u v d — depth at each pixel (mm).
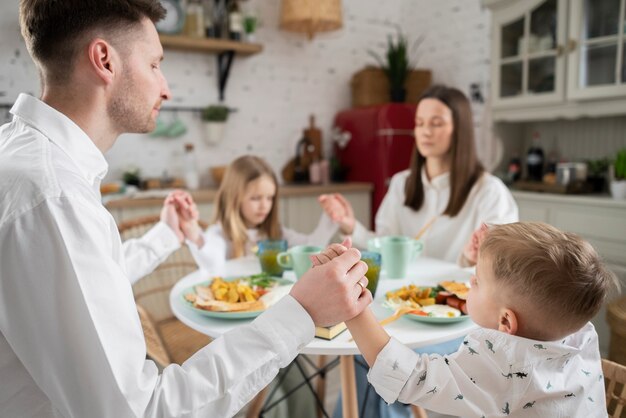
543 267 748
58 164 646
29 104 712
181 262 2070
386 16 3781
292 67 3447
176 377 630
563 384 766
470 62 3277
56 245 580
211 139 3082
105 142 775
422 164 1859
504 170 2885
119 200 2408
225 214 1787
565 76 2346
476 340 787
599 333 2043
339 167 3418
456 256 1756
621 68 2131
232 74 3225
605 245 2180
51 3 682
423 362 791
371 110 3219
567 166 2451
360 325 806
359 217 3242
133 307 631
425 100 1752
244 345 667
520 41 2564
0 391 623
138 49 738
